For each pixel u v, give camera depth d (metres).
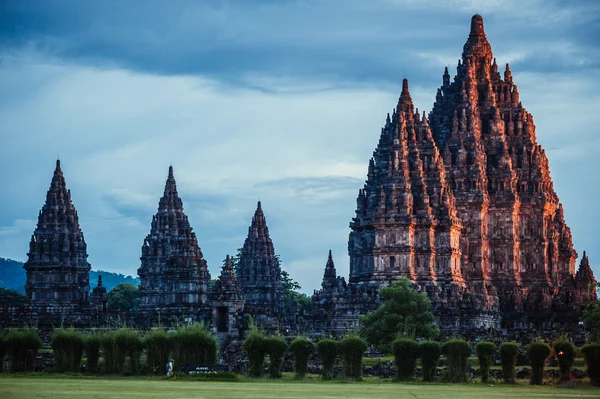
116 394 197.12
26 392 198.12
